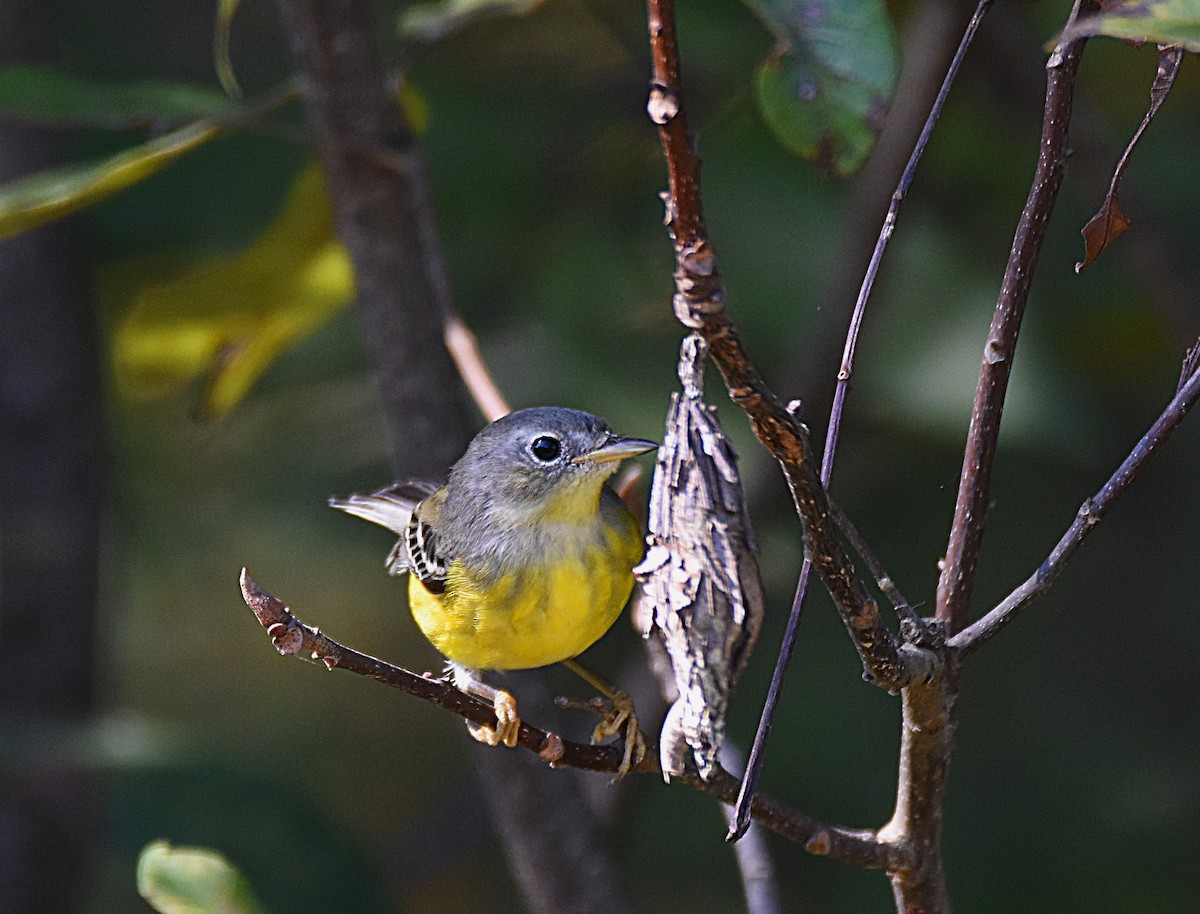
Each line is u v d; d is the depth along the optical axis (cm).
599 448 738
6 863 1184
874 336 988
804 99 618
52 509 1223
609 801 986
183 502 1353
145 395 1173
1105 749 1077
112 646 1403
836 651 1101
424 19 909
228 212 1073
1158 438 471
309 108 864
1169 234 1065
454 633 743
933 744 505
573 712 1170
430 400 897
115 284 1263
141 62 1199
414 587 762
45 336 1214
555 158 1109
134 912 1448
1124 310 1052
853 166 621
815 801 1069
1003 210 1112
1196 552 1129
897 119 987
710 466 493
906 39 1139
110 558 1352
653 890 1155
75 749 1048
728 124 1087
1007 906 1036
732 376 393
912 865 528
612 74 1150
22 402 1214
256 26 1241
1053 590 1137
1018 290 488
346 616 1588
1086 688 1105
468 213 1095
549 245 1080
